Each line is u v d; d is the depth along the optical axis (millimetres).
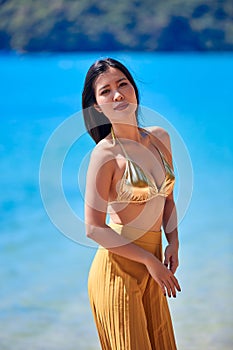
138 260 3078
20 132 22312
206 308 6496
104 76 3084
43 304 7371
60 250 9812
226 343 5672
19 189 14844
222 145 19812
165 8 45094
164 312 3285
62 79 35406
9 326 6637
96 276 3207
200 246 9164
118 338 3150
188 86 33750
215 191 13742
